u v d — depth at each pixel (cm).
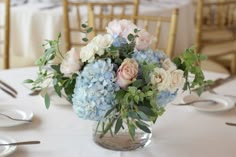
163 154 104
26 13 279
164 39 293
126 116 95
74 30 257
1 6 296
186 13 329
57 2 312
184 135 115
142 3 326
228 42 318
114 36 101
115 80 94
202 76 107
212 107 135
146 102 95
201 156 104
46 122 122
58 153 104
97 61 96
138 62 96
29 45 282
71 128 118
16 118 124
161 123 123
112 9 266
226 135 116
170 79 96
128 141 105
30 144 107
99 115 96
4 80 162
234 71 287
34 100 141
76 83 98
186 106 136
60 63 103
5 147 104
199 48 292
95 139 108
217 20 377
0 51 289
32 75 170
